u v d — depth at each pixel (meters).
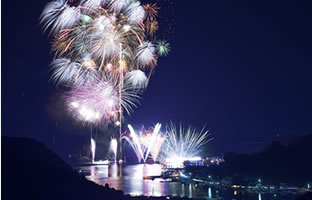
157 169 146.50
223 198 53.97
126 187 69.81
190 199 44.91
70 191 30.16
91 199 29.80
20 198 25.23
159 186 71.75
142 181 84.88
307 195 23.67
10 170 30.36
